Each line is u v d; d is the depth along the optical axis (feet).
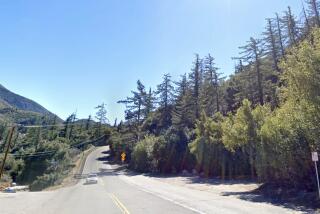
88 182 152.97
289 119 63.77
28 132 420.36
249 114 84.48
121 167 273.54
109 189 106.73
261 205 52.49
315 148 59.93
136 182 141.38
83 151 395.75
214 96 239.30
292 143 64.13
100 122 506.89
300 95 57.47
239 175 126.72
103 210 53.83
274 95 164.04
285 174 67.82
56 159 286.87
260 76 174.91
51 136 436.35
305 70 54.03
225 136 93.56
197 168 166.81
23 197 91.56
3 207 65.67
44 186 183.11
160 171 200.13
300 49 55.72
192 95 247.09
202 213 45.24
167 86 295.69
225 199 63.26
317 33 56.95
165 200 64.75
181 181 132.05
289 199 57.57
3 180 251.19
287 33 189.06
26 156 299.79
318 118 55.26
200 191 85.35
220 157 136.56
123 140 315.17
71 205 64.18
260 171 77.97
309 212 44.01
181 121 248.93
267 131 69.67
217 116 149.79
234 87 224.53
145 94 326.44
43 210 58.29
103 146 463.42
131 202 63.57
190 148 164.35
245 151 101.96
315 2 181.68
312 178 61.77
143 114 322.75
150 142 227.61
